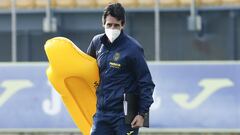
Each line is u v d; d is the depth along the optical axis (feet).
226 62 101.50
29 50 109.50
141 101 54.90
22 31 109.60
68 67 57.06
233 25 108.37
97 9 110.63
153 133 102.53
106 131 55.77
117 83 55.11
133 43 55.01
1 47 109.29
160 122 102.12
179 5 107.86
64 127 103.76
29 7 109.60
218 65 101.60
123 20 54.44
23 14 109.60
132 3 109.50
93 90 58.34
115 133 55.77
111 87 55.16
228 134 101.91
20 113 104.63
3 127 104.88
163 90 102.32
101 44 55.98
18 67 104.63
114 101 55.16
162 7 108.06
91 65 56.95
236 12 108.27
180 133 102.47
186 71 101.91
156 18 107.86
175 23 108.06
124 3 109.81
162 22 108.27
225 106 101.45
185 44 108.27
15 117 104.68
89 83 57.82
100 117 55.62
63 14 110.42
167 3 107.96
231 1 108.27
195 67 101.91
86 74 57.06
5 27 108.88
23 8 109.70
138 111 55.31
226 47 108.37
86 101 59.11
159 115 102.32
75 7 110.42
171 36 108.17
